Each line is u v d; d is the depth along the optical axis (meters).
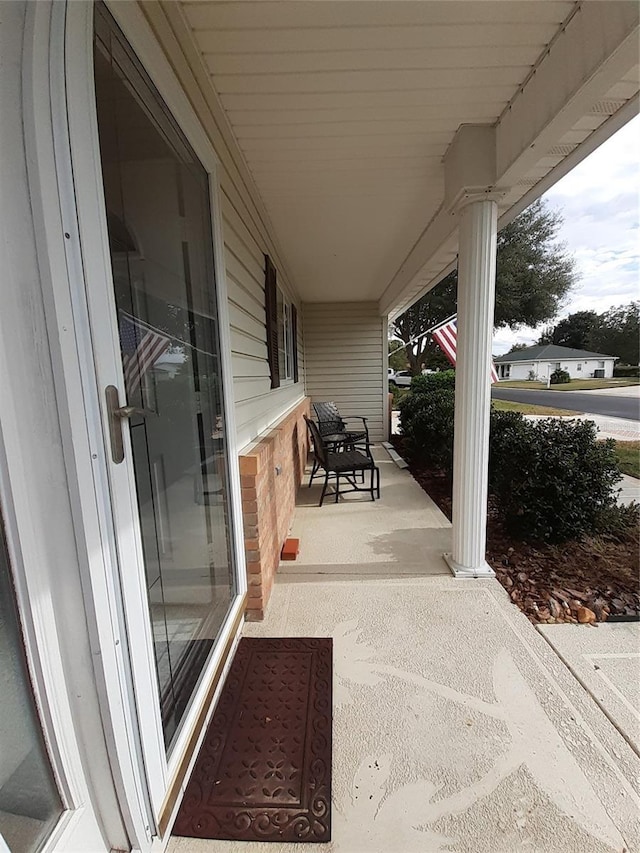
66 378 0.81
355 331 7.18
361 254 4.47
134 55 1.13
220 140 1.99
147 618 1.09
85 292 0.85
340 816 1.18
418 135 2.25
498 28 1.54
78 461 0.83
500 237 14.80
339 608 2.19
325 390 7.30
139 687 1.02
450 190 2.38
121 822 0.99
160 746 1.13
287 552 2.80
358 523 3.47
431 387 8.96
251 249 2.70
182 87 1.49
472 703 1.56
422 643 1.90
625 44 1.29
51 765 0.86
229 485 1.90
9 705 0.78
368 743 1.40
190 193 1.59
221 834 1.14
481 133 2.16
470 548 2.50
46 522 0.82
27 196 0.75
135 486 1.04
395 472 5.36
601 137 1.98
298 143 2.29
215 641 1.71
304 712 1.53
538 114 1.74
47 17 0.76
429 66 1.72
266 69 1.71
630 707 1.53
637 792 1.23
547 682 1.65
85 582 0.86
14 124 0.73
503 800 1.21
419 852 1.09
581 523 2.85
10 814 0.78
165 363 1.34
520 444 3.00
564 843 1.10
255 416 2.65
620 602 2.23
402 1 1.40
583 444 2.96
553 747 1.38
